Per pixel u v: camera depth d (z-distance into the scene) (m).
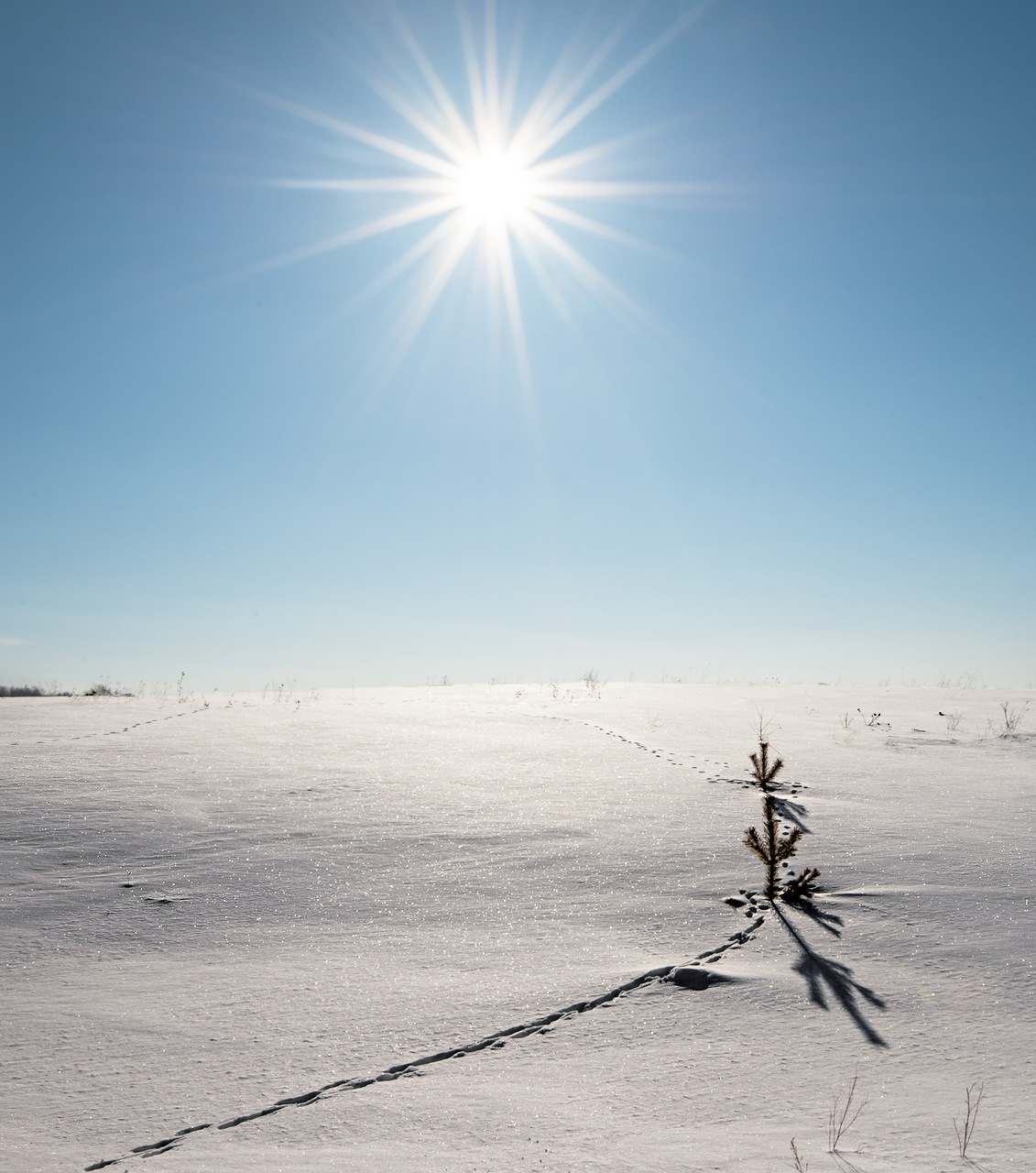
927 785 9.70
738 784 9.59
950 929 5.54
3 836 7.45
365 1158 3.21
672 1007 4.60
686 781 9.70
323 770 9.86
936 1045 4.06
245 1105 3.72
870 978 4.88
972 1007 4.46
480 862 6.98
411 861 7.02
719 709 16.06
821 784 9.73
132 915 6.05
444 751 11.09
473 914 6.02
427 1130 3.43
